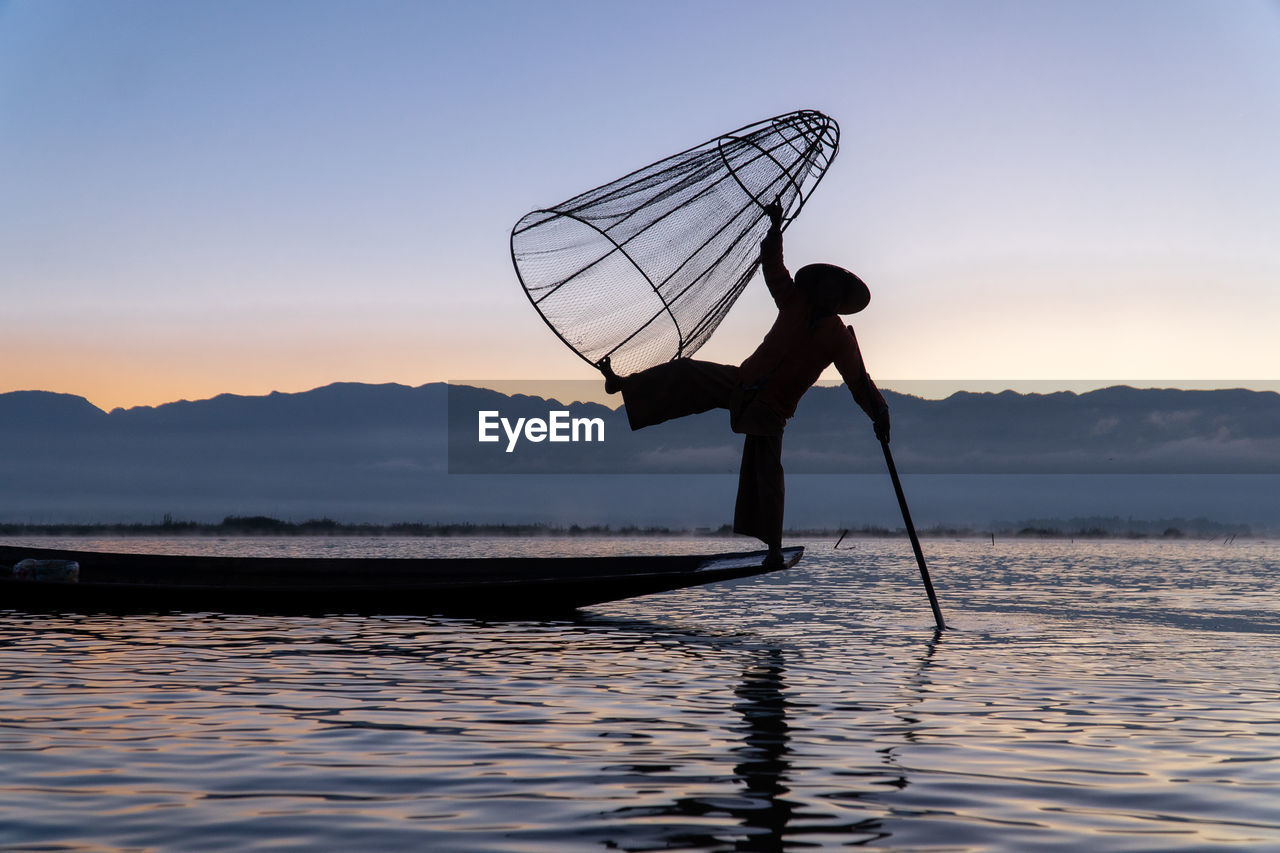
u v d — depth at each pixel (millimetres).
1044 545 64312
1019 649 10367
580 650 10078
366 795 4793
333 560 15211
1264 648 10555
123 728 6203
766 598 16734
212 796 4758
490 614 13117
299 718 6551
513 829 4293
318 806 4613
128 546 43469
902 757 5586
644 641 10852
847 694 7574
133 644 10172
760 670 8773
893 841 4168
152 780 5027
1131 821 4457
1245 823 4434
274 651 9773
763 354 9375
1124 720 6668
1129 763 5484
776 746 5828
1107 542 79750
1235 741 6043
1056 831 4309
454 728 6273
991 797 4812
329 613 13117
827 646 10508
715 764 5398
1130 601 16812
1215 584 21797
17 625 11672
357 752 5633
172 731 6125
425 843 4109
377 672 8523
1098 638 11398
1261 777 5199
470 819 4426
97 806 4590
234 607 12852
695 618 13398
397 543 50531
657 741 5945
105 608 12820
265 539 62281
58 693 7395
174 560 15258
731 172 9023
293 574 15203
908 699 7383
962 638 11289
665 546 51219
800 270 9359
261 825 4332
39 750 5613
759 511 9883
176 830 4258
